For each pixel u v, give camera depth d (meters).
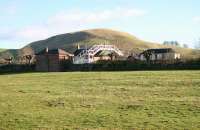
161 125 25.69
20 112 32.28
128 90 46.88
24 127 26.16
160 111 31.06
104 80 62.50
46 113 31.50
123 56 161.00
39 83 63.19
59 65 142.75
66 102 37.66
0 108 34.91
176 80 55.81
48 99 40.34
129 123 26.62
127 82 57.09
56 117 29.53
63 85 57.53
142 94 42.66
